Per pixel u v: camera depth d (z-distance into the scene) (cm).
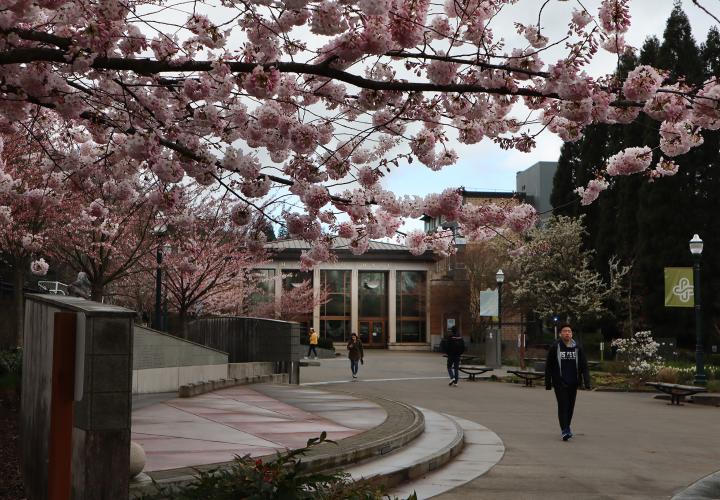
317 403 1627
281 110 660
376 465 935
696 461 1098
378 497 532
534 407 1884
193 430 1135
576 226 5119
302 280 7081
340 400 1698
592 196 775
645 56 4700
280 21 594
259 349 2664
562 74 571
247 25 611
